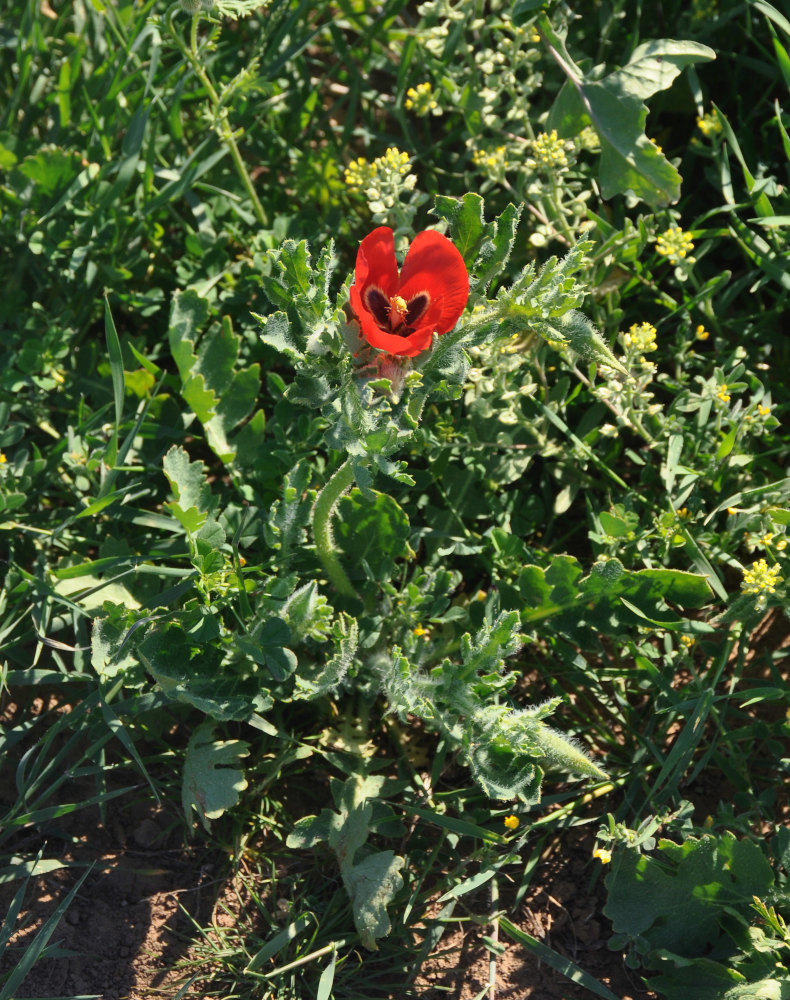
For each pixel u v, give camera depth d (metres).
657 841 0.61
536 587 0.62
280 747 0.63
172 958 0.58
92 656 0.60
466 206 0.55
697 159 0.78
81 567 0.61
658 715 0.64
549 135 0.65
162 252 0.76
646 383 0.65
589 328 0.53
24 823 0.58
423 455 0.68
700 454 0.66
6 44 0.79
